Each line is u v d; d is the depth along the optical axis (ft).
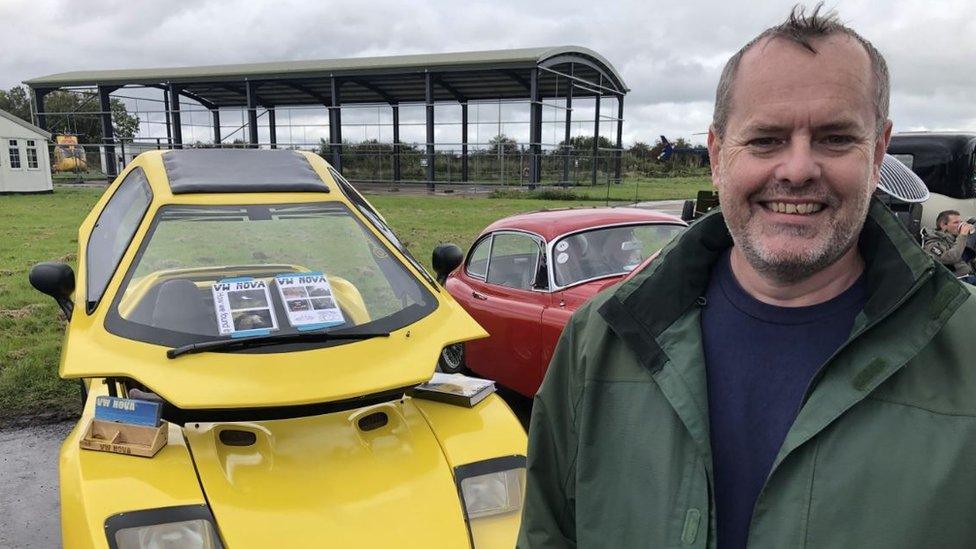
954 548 3.21
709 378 4.11
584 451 4.38
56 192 106.01
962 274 20.38
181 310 8.89
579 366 4.54
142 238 9.71
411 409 9.25
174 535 6.70
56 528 11.45
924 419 3.38
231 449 7.93
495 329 16.84
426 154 114.62
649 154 154.81
